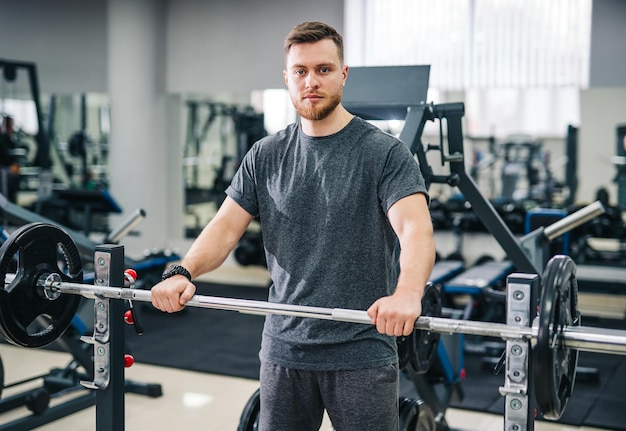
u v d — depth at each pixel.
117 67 7.66
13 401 3.68
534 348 1.48
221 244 1.87
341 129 1.77
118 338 1.91
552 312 1.47
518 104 10.08
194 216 9.72
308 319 1.75
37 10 8.52
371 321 1.57
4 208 3.67
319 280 1.75
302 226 1.77
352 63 7.45
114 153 7.74
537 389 1.50
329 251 1.74
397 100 2.94
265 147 1.85
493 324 1.56
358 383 1.74
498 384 4.19
